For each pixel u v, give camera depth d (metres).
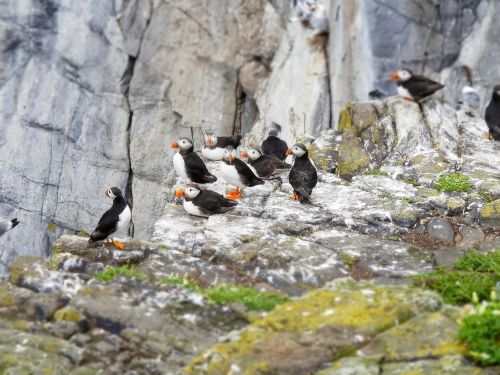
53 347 9.12
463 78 23.19
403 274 11.59
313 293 9.97
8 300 10.03
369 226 13.37
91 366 8.90
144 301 10.09
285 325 9.31
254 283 11.37
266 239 12.43
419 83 16.52
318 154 16.38
